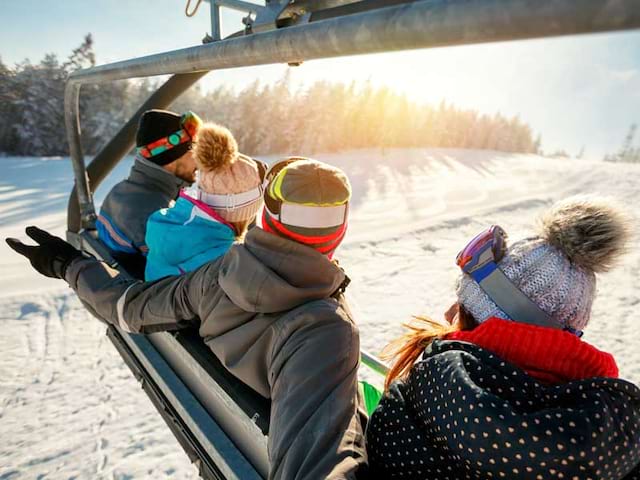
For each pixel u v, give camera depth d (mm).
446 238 11227
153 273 1569
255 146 34188
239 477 985
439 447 716
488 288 776
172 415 1355
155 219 1552
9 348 5133
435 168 28359
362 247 10094
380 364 1495
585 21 314
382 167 28031
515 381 686
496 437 623
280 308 920
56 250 1555
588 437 587
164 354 1449
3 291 6715
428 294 7270
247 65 793
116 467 3439
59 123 31125
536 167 29484
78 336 5480
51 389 4406
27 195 16250
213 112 34062
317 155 33719
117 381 4590
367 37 511
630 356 5445
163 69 1044
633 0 279
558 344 703
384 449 793
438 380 741
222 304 1031
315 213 869
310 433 735
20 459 3494
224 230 1476
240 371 986
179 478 3350
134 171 2143
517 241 787
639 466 685
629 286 7816
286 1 810
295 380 816
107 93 32469
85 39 31750
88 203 2393
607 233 695
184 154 2129
